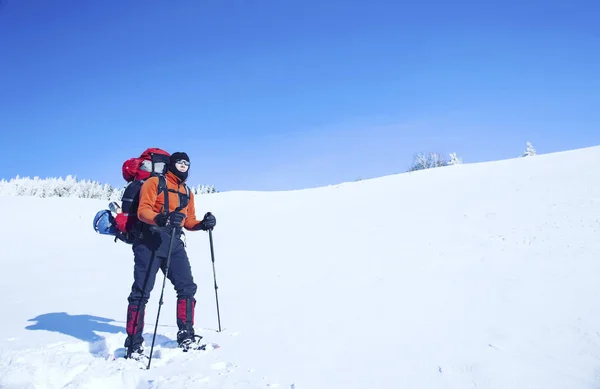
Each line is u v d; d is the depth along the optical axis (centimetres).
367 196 1700
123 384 301
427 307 423
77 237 1460
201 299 582
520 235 716
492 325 356
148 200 384
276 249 974
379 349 328
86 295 703
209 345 374
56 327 485
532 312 376
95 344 404
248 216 1673
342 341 354
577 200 971
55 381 311
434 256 658
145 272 384
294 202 1875
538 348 304
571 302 389
